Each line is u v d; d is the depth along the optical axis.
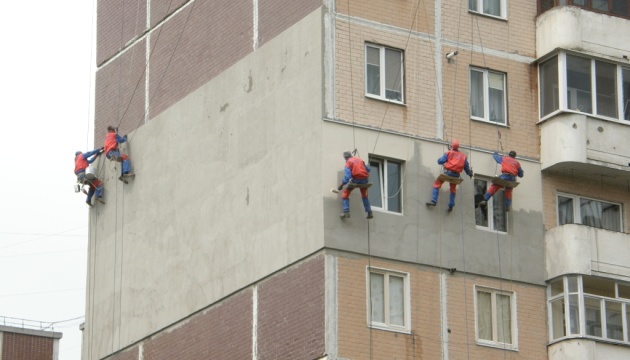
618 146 57.56
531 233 56.56
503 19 58.19
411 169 54.62
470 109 56.56
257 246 56.19
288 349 53.31
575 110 57.16
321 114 53.69
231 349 56.56
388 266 53.25
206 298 58.75
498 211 56.34
